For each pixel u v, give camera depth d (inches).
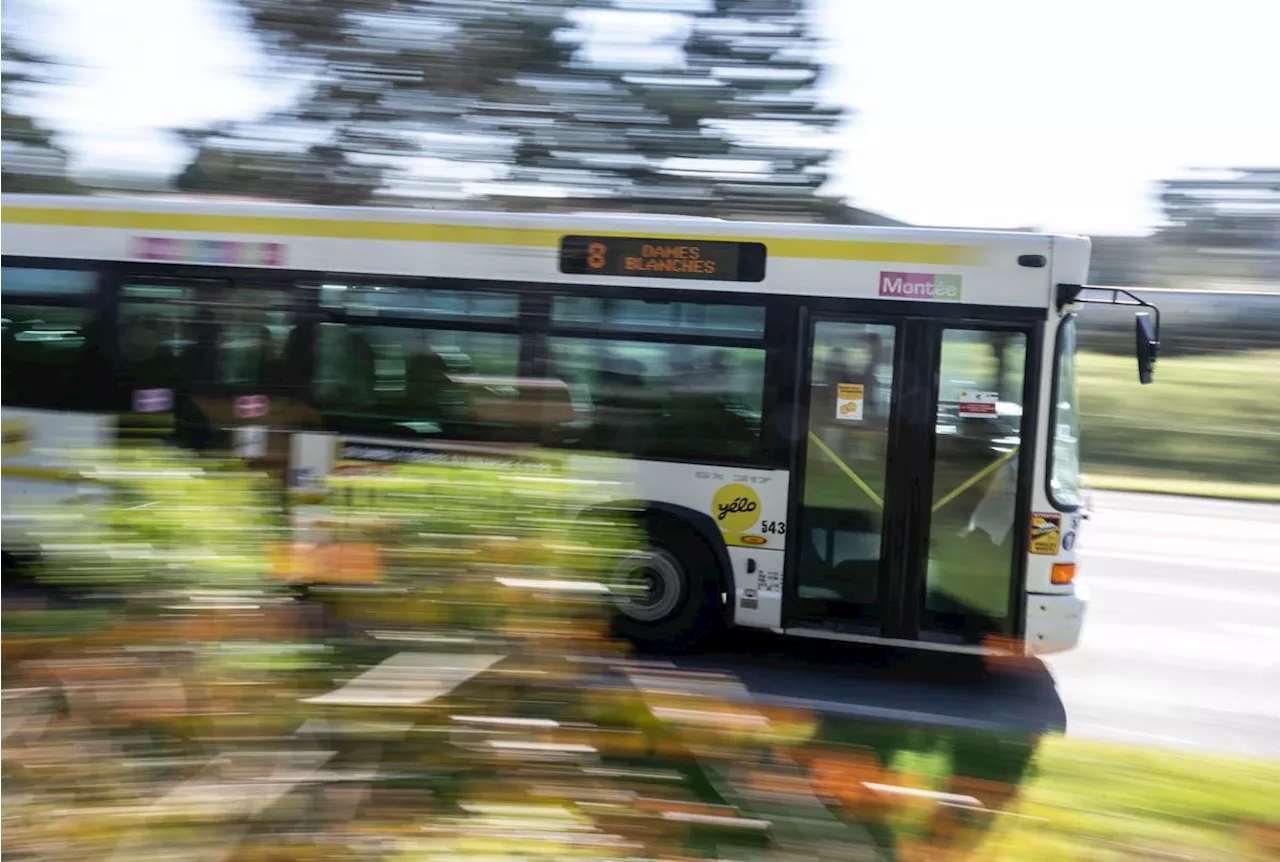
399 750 103.3
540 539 115.2
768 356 300.5
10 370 329.7
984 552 294.0
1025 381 292.2
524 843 100.7
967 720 265.1
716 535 303.6
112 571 104.2
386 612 108.0
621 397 302.5
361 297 300.2
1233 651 354.3
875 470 298.2
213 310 229.9
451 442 150.3
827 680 299.0
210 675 101.5
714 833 115.0
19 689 99.5
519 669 109.7
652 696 126.4
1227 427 869.8
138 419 149.9
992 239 294.2
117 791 96.8
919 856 116.0
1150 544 569.9
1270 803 122.8
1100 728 265.0
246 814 97.9
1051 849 115.0
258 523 110.8
